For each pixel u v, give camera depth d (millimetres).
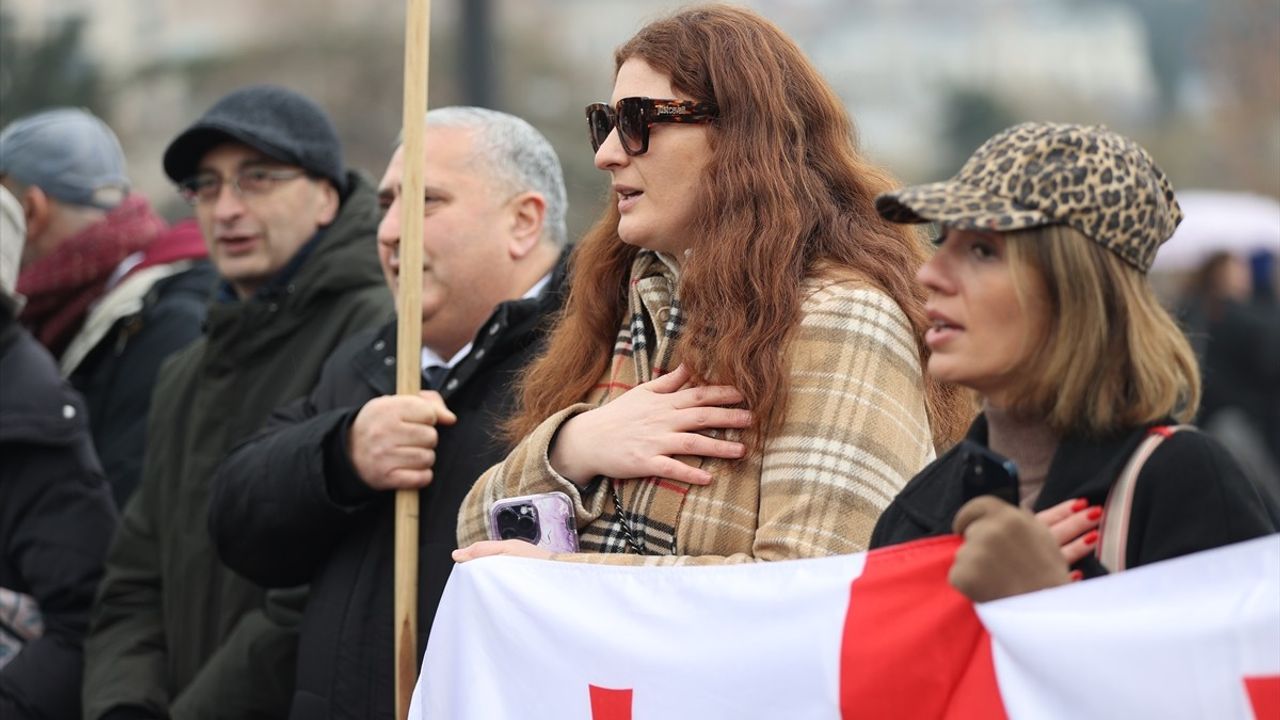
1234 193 63375
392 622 7605
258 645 8461
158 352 11078
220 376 9406
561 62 53969
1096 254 4949
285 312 9352
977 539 4941
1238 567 4785
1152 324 4969
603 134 6992
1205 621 4789
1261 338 21703
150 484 9641
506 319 7785
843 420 6164
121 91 37906
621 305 7141
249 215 9688
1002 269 5016
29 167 11695
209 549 9172
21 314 11586
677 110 6594
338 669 7602
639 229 6668
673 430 6387
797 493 6113
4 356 9727
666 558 6168
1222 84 63719
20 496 9562
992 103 69875
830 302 6359
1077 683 4859
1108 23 83750
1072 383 4941
